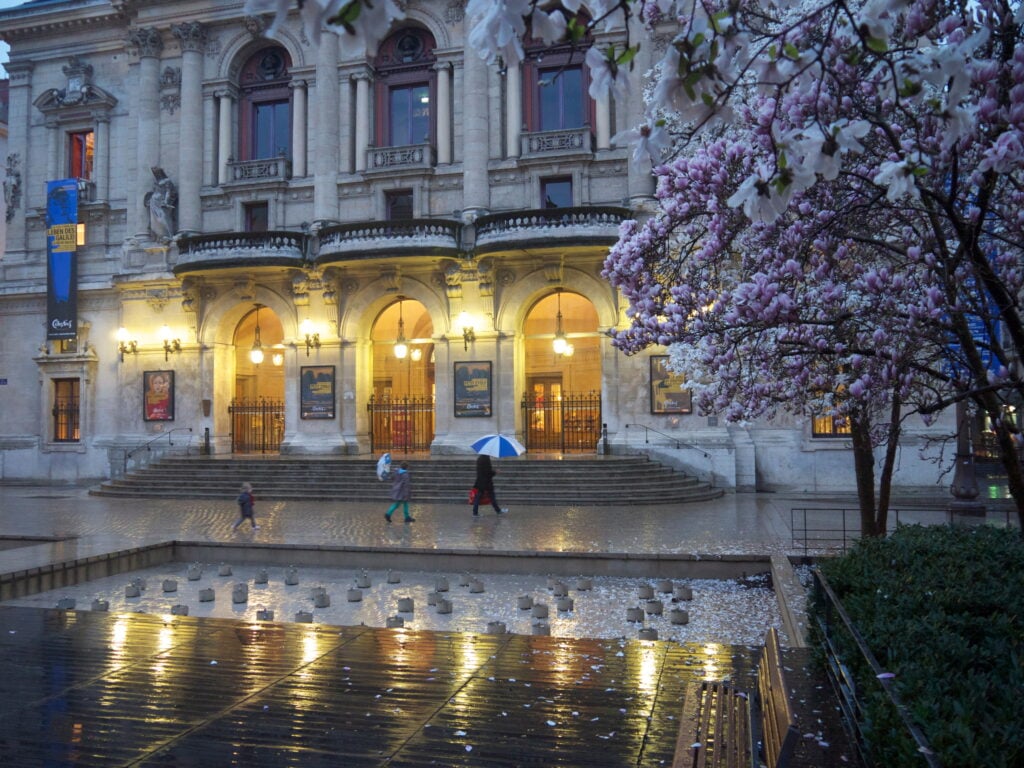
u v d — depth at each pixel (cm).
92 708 704
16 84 3691
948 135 368
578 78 3117
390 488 2675
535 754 607
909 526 1094
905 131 777
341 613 1349
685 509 2386
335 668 818
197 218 3366
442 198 3167
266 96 3400
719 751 481
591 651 881
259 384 3884
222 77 3372
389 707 706
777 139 430
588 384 3659
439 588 1496
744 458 2895
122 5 3425
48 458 3525
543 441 3666
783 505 2470
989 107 468
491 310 3045
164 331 3341
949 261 713
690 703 574
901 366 773
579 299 3694
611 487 2564
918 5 505
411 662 838
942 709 407
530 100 3136
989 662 527
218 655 863
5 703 716
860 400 854
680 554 1586
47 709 701
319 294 3192
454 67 3170
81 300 3544
